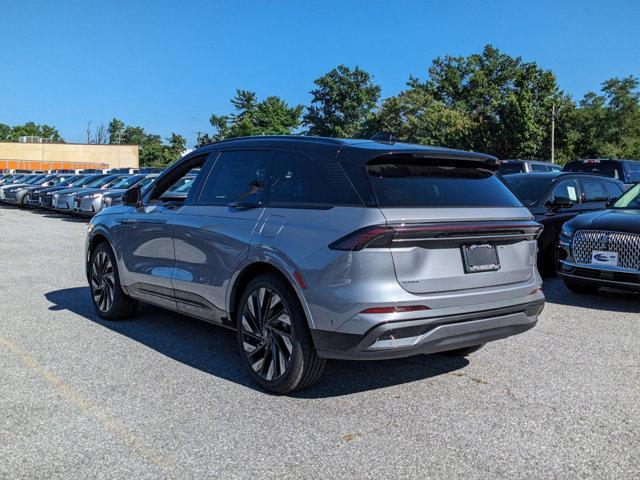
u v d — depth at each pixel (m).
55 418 3.72
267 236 4.19
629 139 81.94
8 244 13.41
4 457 3.21
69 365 4.77
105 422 3.67
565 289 8.37
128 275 5.77
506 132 57.00
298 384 4.05
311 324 3.83
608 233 6.96
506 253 4.18
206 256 4.75
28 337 5.58
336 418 3.76
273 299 4.14
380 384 4.40
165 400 4.04
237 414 3.81
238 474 3.05
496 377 4.57
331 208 3.90
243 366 4.79
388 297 3.61
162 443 3.39
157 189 5.66
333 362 4.91
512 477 3.03
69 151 96.31
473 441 3.44
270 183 4.44
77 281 8.63
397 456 3.25
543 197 9.21
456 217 3.87
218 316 4.69
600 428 3.63
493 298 4.01
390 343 3.65
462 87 78.00
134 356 5.02
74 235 15.73
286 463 3.17
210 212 4.81
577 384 4.42
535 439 3.47
